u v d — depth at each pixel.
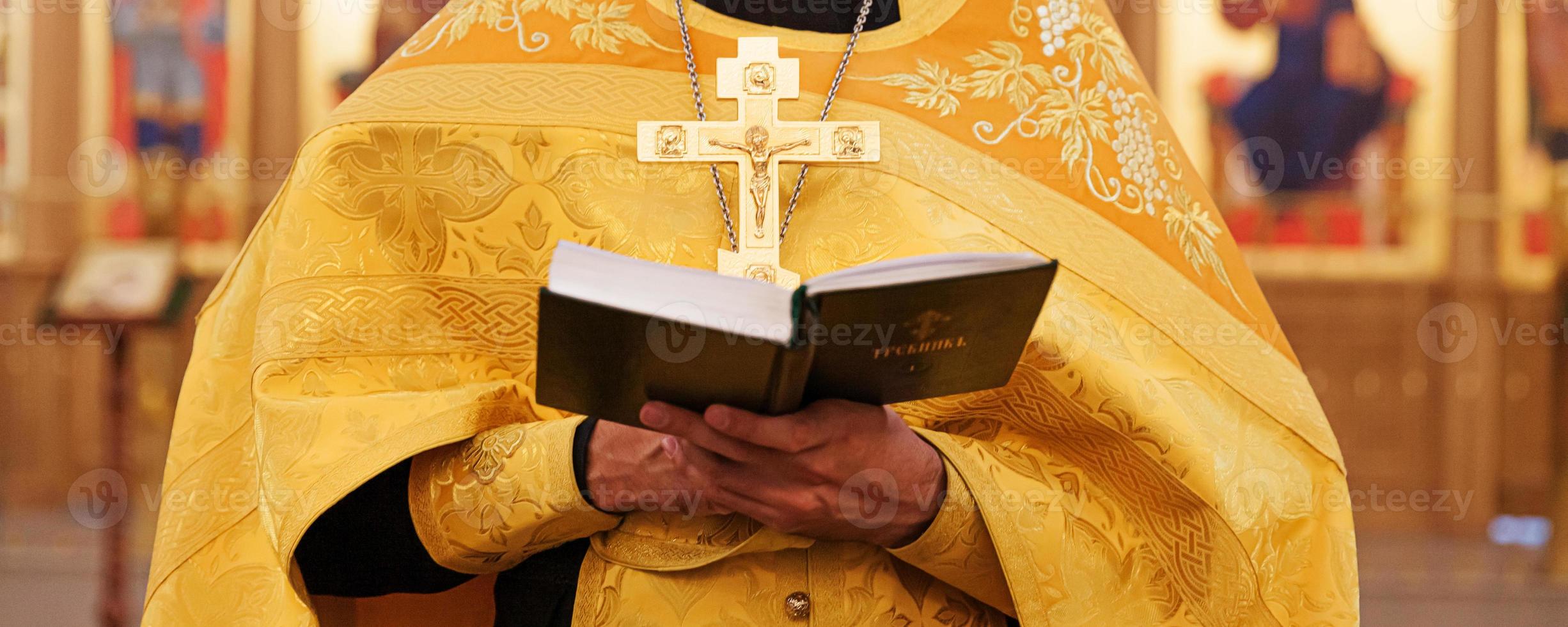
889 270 1.20
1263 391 1.63
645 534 1.50
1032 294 1.23
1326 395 8.52
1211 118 8.93
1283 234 8.70
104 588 5.32
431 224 1.60
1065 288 1.57
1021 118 1.64
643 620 1.48
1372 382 8.52
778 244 1.55
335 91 9.21
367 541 1.59
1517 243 8.53
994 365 1.30
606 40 1.65
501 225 1.59
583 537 1.54
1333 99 8.84
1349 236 8.66
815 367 1.25
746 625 1.47
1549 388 8.39
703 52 1.64
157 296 5.40
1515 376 8.45
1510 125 8.70
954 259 1.21
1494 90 8.71
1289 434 1.62
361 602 1.82
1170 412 1.53
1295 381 1.67
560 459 1.45
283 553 1.48
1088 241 1.60
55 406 8.55
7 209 8.78
